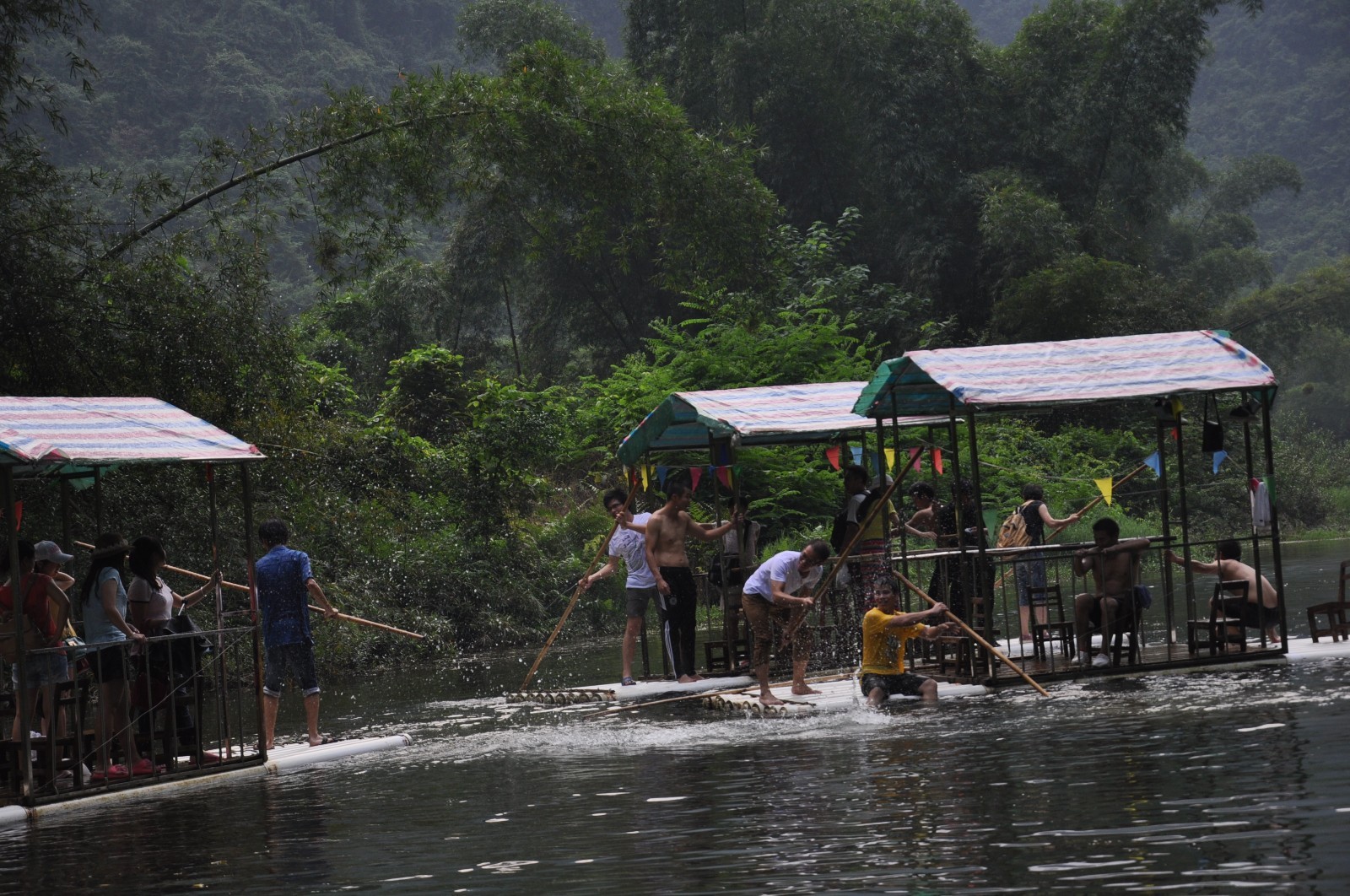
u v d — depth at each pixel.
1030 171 60.62
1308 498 70.00
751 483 40.38
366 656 31.14
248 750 17.08
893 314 54.22
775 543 39.75
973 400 16.72
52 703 14.07
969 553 18.25
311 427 30.52
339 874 9.62
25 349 25.69
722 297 47.50
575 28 66.62
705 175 33.84
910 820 9.78
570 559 38.66
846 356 45.62
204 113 121.06
